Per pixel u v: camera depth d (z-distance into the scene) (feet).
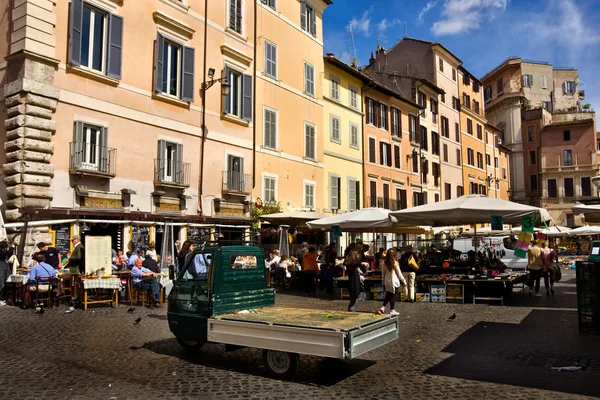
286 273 65.87
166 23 66.13
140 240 59.06
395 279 40.14
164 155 64.80
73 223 52.03
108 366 24.16
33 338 30.45
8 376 22.31
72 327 34.19
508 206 47.32
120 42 59.67
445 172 152.35
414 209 52.11
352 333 20.56
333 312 26.04
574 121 212.43
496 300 48.29
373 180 114.83
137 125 61.67
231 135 76.33
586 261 33.01
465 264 58.34
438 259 68.90
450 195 154.71
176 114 67.21
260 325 22.54
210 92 72.95
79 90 55.16
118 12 60.18
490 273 51.39
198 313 25.52
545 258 54.34
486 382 21.49
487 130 190.60
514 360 25.40
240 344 23.16
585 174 209.97
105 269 45.21
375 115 118.42
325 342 20.49
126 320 37.19
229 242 26.78
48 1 52.44
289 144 88.99
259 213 76.43
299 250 76.33
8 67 51.96
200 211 69.41
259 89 82.69
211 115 72.84
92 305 44.91
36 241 48.52
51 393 19.95
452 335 32.12
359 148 110.83
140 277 44.86
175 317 26.23
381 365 24.61
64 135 53.31
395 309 44.91
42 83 51.37
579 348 27.96
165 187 64.08
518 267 84.74
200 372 23.25
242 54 78.69
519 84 225.35
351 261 43.60
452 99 160.76
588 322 32.50
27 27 50.39
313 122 95.91
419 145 136.26
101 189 56.44
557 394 19.72
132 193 59.36
